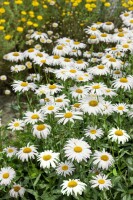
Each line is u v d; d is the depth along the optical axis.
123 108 1.76
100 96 1.84
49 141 1.74
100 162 1.56
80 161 1.62
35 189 1.68
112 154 1.67
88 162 1.62
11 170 1.63
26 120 1.70
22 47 2.58
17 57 2.16
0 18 2.71
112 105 1.82
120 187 1.61
